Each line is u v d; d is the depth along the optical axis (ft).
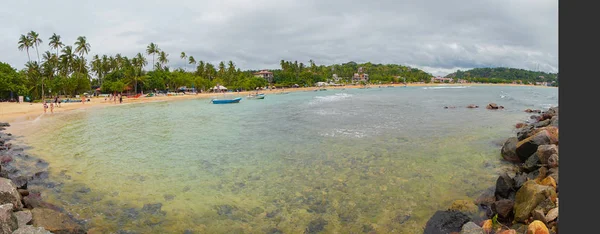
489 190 35.09
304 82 518.78
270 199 34.14
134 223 28.94
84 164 48.47
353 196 34.40
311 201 33.37
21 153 56.18
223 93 339.36
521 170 40.65
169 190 37.09
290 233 27.14
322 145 58.90
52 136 74.90
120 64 349.82
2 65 213.87
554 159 35.09
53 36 264.11
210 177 41.68
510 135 64.85
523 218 25.25
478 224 26.43
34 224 25.21
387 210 30.91
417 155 50.19
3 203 26.73
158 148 59.62
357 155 51.03
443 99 190.29
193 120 105.50
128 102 218.59
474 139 61.36
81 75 279.90
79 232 26.35
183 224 28.81
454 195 34.12
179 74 354.95
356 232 27.02
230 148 58.54
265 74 583.17
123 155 54.19
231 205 32.76
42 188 37.65
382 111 119.24
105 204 33.06
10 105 178.70
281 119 101.24
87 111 148.36
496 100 176.96
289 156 51.49
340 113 115.03
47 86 240.32
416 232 26.76
